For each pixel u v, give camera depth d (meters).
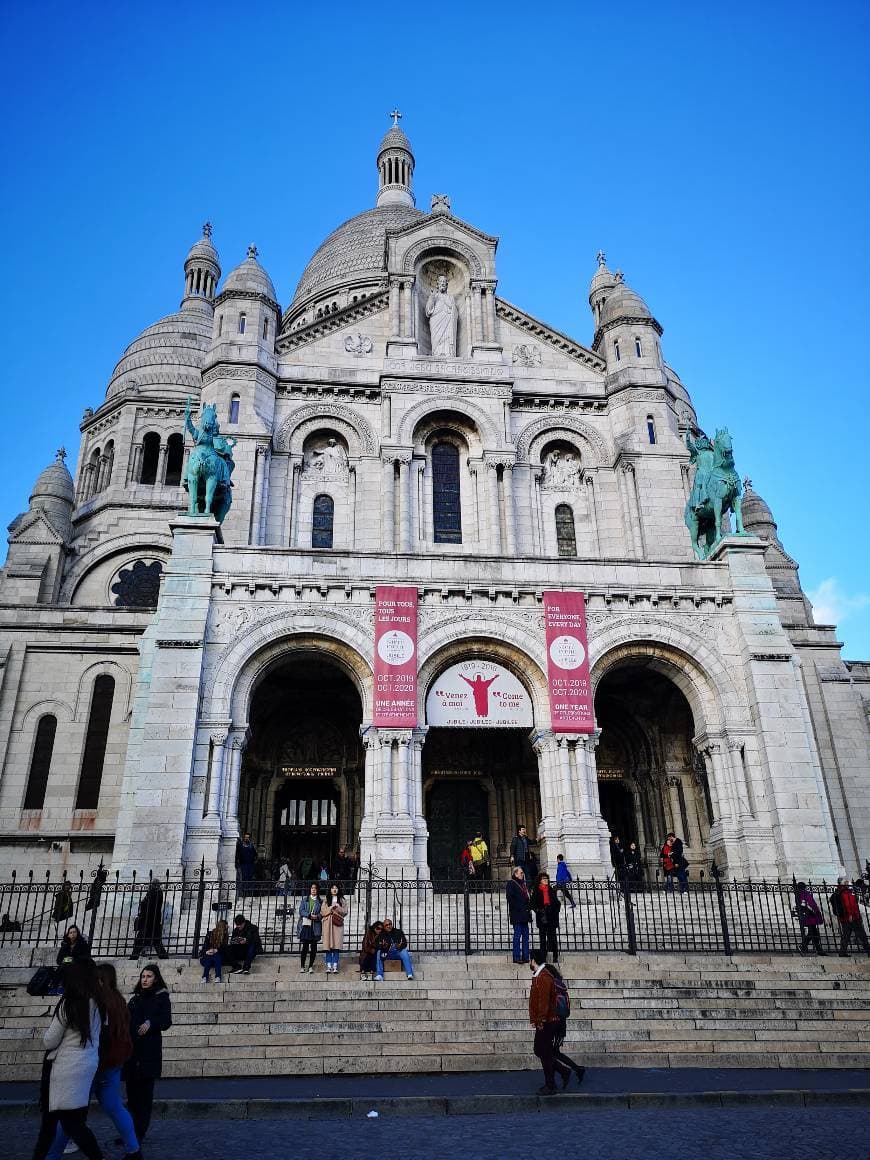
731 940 22.08
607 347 39.19
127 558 44.94
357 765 32.19
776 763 26.62
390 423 35.69
